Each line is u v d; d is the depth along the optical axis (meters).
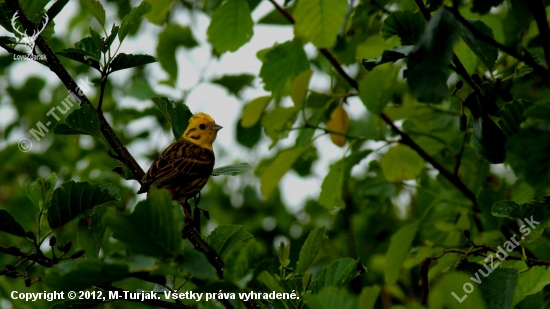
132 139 12.46
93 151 12.77
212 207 12.88
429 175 11.20
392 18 5.94
